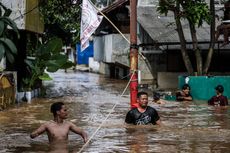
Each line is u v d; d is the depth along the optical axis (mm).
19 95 19750
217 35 22438
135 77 14211
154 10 29047
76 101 19922
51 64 20844
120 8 31172
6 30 18078
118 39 30516
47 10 26031
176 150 9414
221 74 26812
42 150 9375
